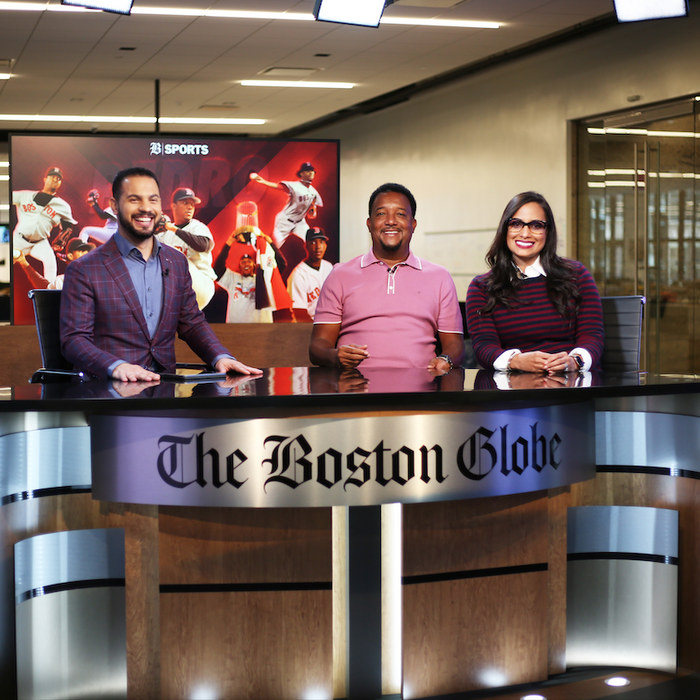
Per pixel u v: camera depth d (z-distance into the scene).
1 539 2.28
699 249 7.45
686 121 7.58
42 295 3.20
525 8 7.40
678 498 2.70
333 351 3.19
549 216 3.12
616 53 8.26
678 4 3.17
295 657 2.48
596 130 8.73
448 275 3.39
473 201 10.72
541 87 9.38
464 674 2.59
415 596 2.52
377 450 2.33
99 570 2.42
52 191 5.26
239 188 5.48
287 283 5.60
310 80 10.20
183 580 2.43
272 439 2.30
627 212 8.32
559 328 3.13
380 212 3.27
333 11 3.13
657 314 7.96
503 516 2.59
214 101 11.48
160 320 3.08
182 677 2.44
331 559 2.47
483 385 2.43
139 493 2.35
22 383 5.16
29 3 7.11
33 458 2.34
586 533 2.76
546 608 2.66
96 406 2.13
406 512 2.50
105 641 2.44
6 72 9.67
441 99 11.27
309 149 5.55
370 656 2.53
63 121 13.05
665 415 2.70
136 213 3.03
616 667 2.79
